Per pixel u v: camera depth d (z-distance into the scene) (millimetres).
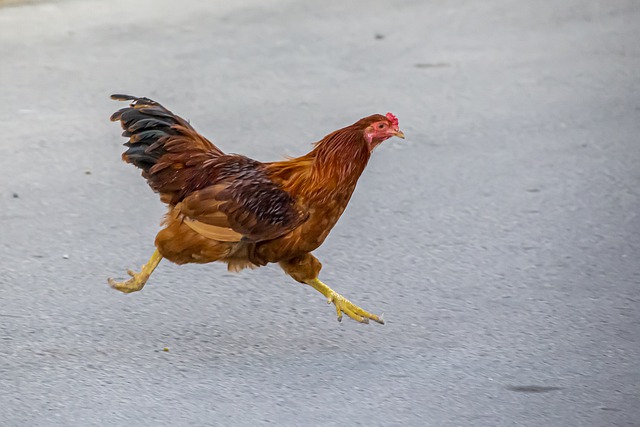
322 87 27656
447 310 16344
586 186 21672
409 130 24953
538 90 27703
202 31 32375
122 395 13492
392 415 13055
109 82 27703
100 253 18344
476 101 26875
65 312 16047
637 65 29578
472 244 18953
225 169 14625
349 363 14531
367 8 35375
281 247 14633
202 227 14438
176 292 16859
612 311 16266
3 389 13586
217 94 26953
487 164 22906
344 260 18266
